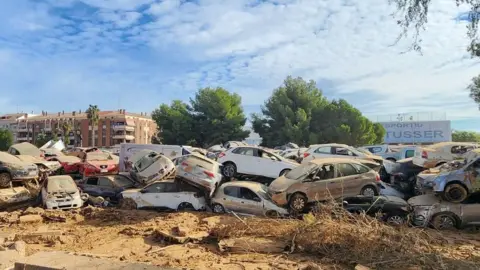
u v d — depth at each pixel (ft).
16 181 59.57
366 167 47.24
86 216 47.55
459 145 58.03
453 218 39.06
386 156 81.82
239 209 47.52
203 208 51.08
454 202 40.70
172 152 76.07
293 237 30.83
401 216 39.99
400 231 30.09
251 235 33.76
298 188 45.01
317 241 29.32
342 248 28.04
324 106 193.06
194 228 38.55
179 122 204.64
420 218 39.63
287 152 88.58
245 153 58.95
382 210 40.06
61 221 44.88
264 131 203.00
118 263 20.25
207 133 202.49
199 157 53.98
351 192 45.50
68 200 52.37
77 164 73.51
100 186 60.44
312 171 45.75
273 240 32.14
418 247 27.48
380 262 25.48
